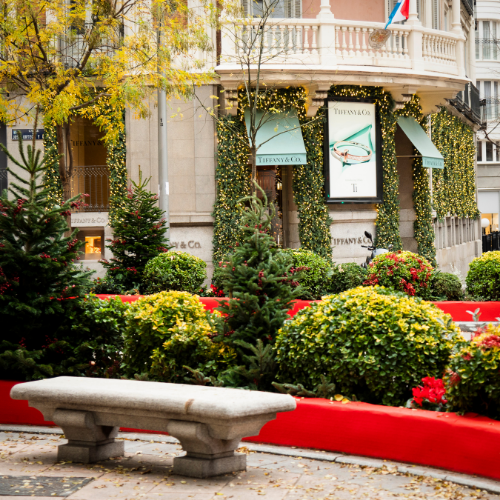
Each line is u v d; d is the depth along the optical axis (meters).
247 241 7.81
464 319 13.87
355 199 21.84
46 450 6.53
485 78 47.28
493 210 48.19
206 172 20.77
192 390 5.86
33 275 8.24
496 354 5.63
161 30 16.55
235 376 7.36
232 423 5.32
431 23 24.67
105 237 20.94
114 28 16.45
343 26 20.38
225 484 5.38
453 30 22.98
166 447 6.70
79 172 21.58
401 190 24.22
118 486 5.29
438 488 5.31
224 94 20.45
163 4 16.22
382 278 14.54
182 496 5.05
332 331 6.64
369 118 21.86
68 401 5.91
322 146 21.47
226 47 19.64
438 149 25.95
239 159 20.69
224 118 20.50
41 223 8.39
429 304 6.96
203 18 17.77
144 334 7.89
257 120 20.53
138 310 8.03
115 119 20.19
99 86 19.83
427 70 21.36
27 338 8.52
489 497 5.09
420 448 5.91
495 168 48.06
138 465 5.98
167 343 7.64
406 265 14.48
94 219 20.98
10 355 7.94
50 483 5.35
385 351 6.45
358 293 6.88
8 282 8.12
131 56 16.17
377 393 6.55
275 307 7.61
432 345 6.42
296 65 19.61
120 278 16.20
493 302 13.95
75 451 6.08
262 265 7.66
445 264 27.27
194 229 20.86
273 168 22.44
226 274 7.70
